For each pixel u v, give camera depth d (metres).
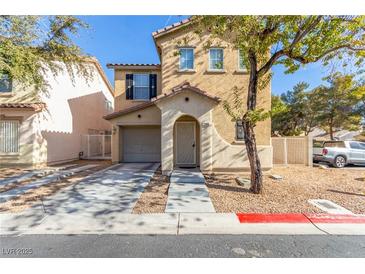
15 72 9.26
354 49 7.28
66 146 16.61
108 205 6.55
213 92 13.02
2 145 13.07
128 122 15.08
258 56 8.20
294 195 7.47
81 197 7.29
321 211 6.06
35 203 6.69
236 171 11.12
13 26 9.19
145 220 5.54
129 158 16.28
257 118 7.46
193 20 8.55
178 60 13.21
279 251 4.20
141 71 16.64
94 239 4.66
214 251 4.20
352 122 23.61
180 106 10.96
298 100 26.17
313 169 13.02
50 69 13.23
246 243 4.49
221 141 11.15
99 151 21.64
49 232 4.97
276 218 5.64
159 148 16.25
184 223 5.38
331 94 22.27
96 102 21.86
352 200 6.96
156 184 9.06
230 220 5.53
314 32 7.36
